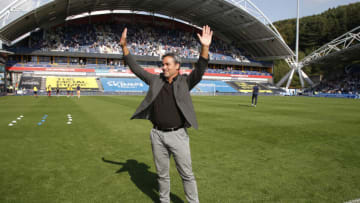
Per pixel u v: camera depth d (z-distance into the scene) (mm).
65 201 3324
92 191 3658
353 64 53781
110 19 52219
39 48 43969
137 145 6539
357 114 14945
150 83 2889
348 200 3422
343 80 51844
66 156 5469
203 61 2555
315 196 3543
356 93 45000
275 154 5816
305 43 79250
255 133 8414
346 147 6582
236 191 3689
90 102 22297
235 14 46531
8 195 3494
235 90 51531
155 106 2773
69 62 45875
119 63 49500
